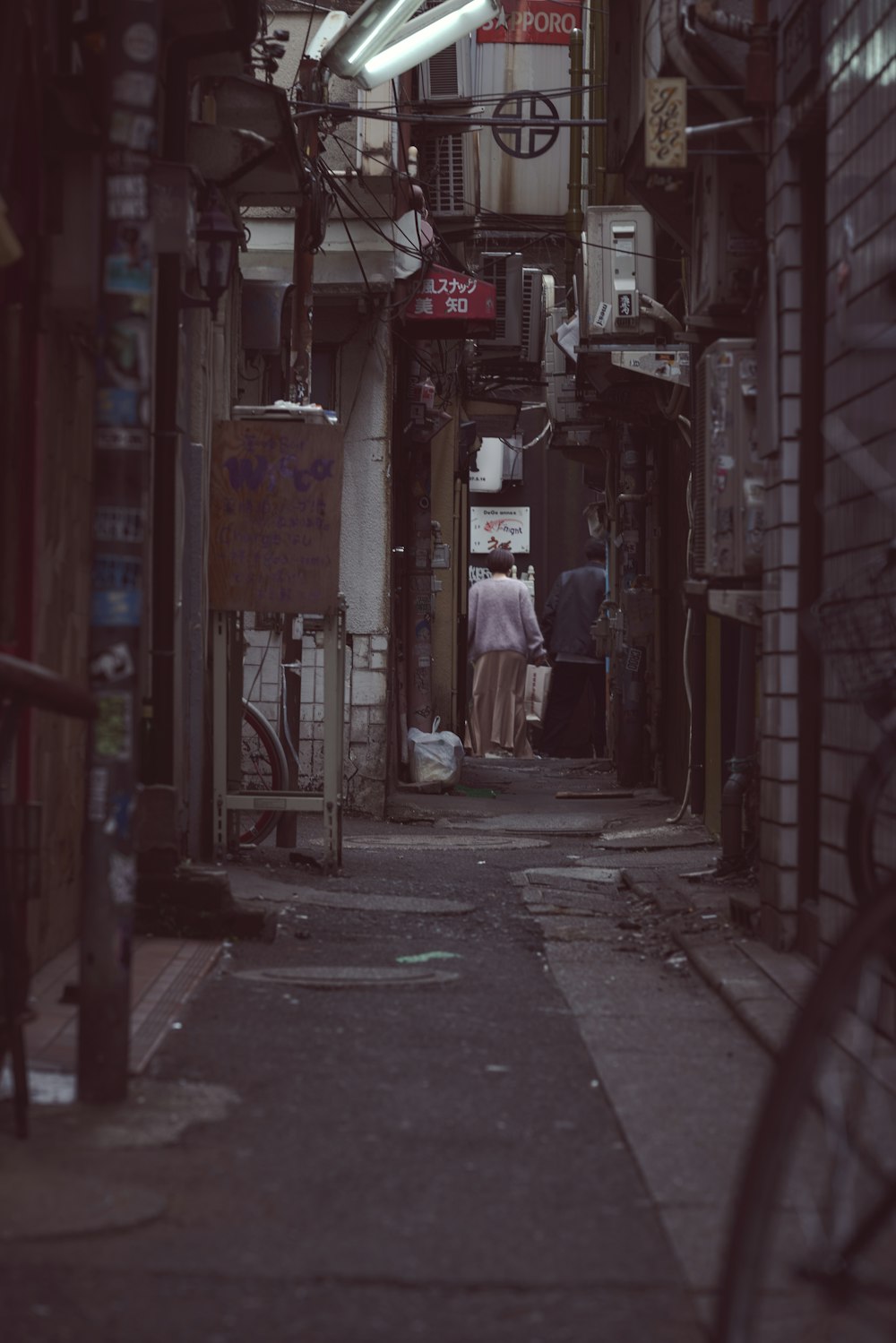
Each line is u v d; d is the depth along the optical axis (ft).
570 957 30.30
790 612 28.22
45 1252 14.17
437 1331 12.78
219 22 31.71
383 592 56.85
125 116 18.86
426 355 73.67
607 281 51.67
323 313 57.52
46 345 24.77
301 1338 12.56
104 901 18.70
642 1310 13.30
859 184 23.71
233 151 36.32
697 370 33.17
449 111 66.74
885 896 9.76
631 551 68.13
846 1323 12.42
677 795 60.29
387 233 55.62
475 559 118.52
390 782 59.41
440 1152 17.52
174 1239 14.60
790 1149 9.45
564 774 77.66
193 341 37.22
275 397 52.31
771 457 29.19
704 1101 19.74
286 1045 22.15
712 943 30.27
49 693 16.93
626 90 44.70
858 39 23.81
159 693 31.19
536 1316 13.14
